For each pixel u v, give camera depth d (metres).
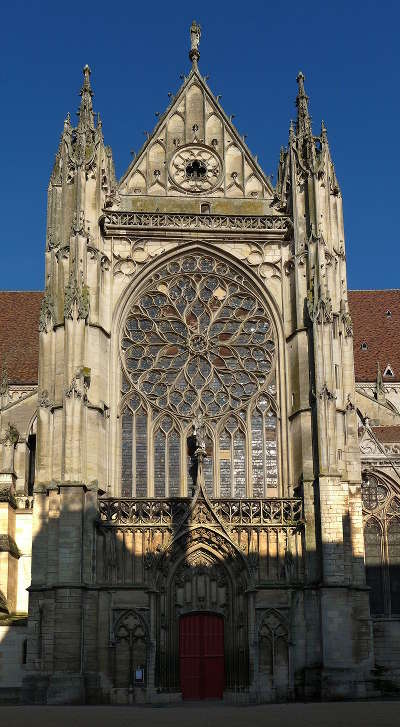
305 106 78.44
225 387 73.19
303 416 70.00
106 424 70.75
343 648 63.81
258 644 65.06
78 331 69.19
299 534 67.75
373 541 77.56
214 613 66.31
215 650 66.00
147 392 72.69
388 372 96.06
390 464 78.69
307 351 71.81
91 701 63.06
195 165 80.00
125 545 66.62
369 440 80.00
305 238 74.62
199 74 82.38
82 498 65.69
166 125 80.69
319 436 67.75
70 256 71.31
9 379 92.12
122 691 63.62
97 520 66.38
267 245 76.31
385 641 74.38
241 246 76.06
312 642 65.12
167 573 66.31
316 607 65.75
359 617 66.12
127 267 75.00
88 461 67.69
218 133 80.69
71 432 66.69
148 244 75.50
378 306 104.38
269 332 74.69
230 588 66.50
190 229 75.25
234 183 79.31
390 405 89.00
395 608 75.62
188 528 66.69
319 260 72.62
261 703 62.53
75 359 68.56
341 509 66.50
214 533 66.88
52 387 69.44
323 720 42.84
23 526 77.44
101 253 73.69
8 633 69.06
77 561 64.31
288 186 77.75
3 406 87.38
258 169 79.69
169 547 66.31
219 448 72.00
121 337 73.69
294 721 42.56
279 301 74.94
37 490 67.25
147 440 71.56
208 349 73.94
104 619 65.00
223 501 68.06
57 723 42.34
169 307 74.81
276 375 73.62
